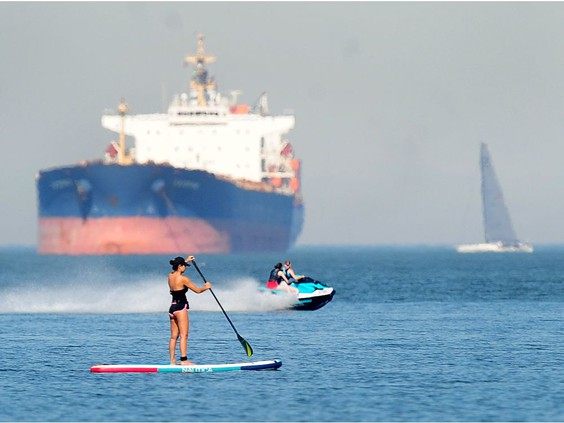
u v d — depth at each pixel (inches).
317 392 3858.3
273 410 3518.7
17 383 4065.0
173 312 4343.0
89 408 3553.2
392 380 4143.7
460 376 4252.0
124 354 5012.3
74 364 4618.6
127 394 3816.4
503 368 4490.7
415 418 3395.7
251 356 4909.0
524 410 3521.2
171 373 4303.6
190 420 3368.6
